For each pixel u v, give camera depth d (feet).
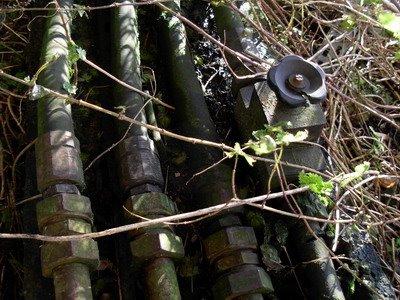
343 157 2.68
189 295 2.02
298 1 3.05
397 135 3.05
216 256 1.94
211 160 2.24
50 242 1.68
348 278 2.06
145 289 1.83
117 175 2.14
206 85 2.67
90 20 2.80
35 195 2.02
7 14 2.83
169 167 2.31
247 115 2.22
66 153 1.82
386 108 2.98
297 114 2.04
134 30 2.50
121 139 2.09
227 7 2.64
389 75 3.05
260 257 2.06
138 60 2.43
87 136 2.36
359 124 2.96
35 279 1.81
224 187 2.12
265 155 2.11
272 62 2.45
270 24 2.77
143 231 1.84
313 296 1.98
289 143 2.01
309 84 2.02
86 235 1.65
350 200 2.41
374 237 2.38
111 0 2.68
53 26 2.24
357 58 2.89
